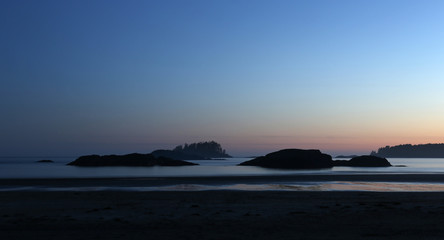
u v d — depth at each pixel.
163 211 22.22
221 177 53.75
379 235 15.45
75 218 19.52
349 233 15.85
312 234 15.61
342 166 114.69
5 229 16.50
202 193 32.25
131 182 44.62
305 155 111.25
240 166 111.62
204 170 83.56
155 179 49.34
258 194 31.67
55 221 18.50
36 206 24.53
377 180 49.88
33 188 37.44
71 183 42.97
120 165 111.06
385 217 19.95
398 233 15.87
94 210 22.44
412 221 18.78
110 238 14.60
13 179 48.09
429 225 17.75
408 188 39.34
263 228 16.95
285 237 14.96
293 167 105.25
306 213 21.31
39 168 92.81
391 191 36.03
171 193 32.19
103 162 111.81
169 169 88.00
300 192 33.31
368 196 30.70
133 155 114.44
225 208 23.56
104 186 39.72
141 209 23.03
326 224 18.00
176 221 18.73
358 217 19.98
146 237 14.81
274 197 29.69
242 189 37.19
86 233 15.61
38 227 17.00
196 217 19.95
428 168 102.62
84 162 113.56
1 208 23.58
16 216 20.19
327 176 57.03
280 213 21.48
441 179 51.97
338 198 29.30
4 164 130.25
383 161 117.94
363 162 116.50
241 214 21.08
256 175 60.75
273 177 54.16
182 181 46.47
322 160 111.56
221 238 14.71
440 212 21.52
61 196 29.84
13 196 29.77
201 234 15.48
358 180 49.69
